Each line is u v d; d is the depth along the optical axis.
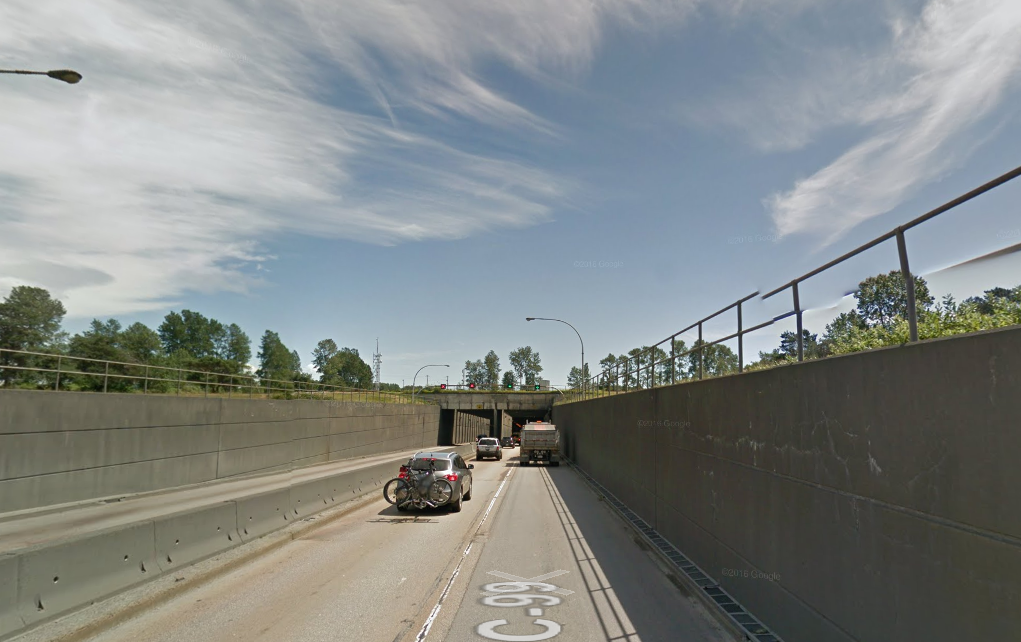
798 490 6.40
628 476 18.19
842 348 6.23
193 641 6.73
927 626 4.24
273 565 10.75
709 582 9.27
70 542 7.45
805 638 6.17
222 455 26.88
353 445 44.41
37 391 17.47
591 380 34.72
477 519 16.64
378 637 6.97
